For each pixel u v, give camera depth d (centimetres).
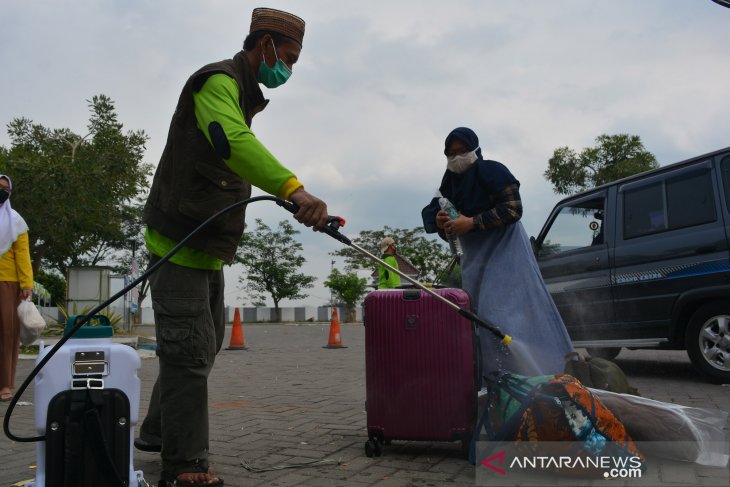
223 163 272
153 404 317
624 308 646
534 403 285
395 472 296
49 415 223
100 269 1416
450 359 316
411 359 319
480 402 331
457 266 416
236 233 278
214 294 298
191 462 269
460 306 317
